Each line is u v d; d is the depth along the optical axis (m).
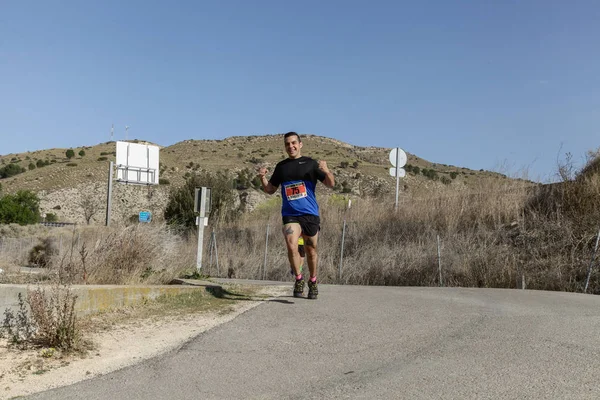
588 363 4.43
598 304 7.05
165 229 11.27
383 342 5.24
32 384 4.25
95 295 6.26
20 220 45.94
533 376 4.15
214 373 4.47
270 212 24.03
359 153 99.38
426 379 4.16
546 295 7.87
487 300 7.36
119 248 9.04
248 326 5.86
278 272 14.74
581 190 12.16
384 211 16.83
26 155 101.56
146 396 4.02
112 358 4.85
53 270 8.70
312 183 7.03
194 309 6.64
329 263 13.52
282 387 4.14
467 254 11.33
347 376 4.32
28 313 5.34
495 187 14.98
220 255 16.84
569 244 10.79
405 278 11.84
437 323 5.93
